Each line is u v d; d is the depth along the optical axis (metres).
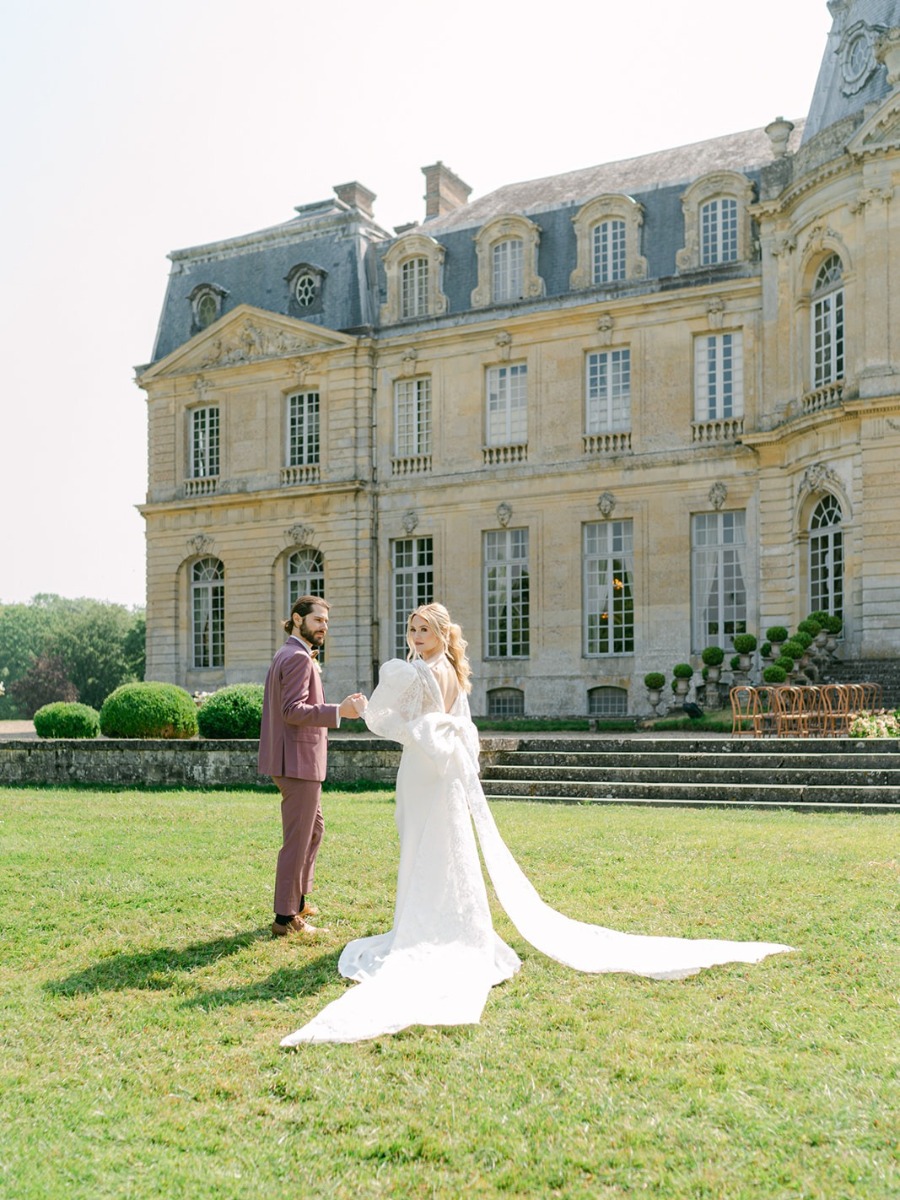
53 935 7.77
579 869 9.45
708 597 30.11
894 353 24.50
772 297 28.42
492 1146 4.45
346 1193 4.14
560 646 31.67
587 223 31.83
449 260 34.22
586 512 31.48
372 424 34.69
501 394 33.19
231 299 37.69
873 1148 4.34
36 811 14.01
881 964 6.62
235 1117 4.80
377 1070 5.19
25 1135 4.65
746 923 7.60
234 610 36.62
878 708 21.53
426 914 6.43
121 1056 5.53
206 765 17.67
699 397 30.34
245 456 36.59
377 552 34.59
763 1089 4.88
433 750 6.39
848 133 25.58
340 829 11.60
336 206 36.88
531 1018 5.82
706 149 33.12
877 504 24.39
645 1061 5.21
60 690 78.81
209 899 8.55
